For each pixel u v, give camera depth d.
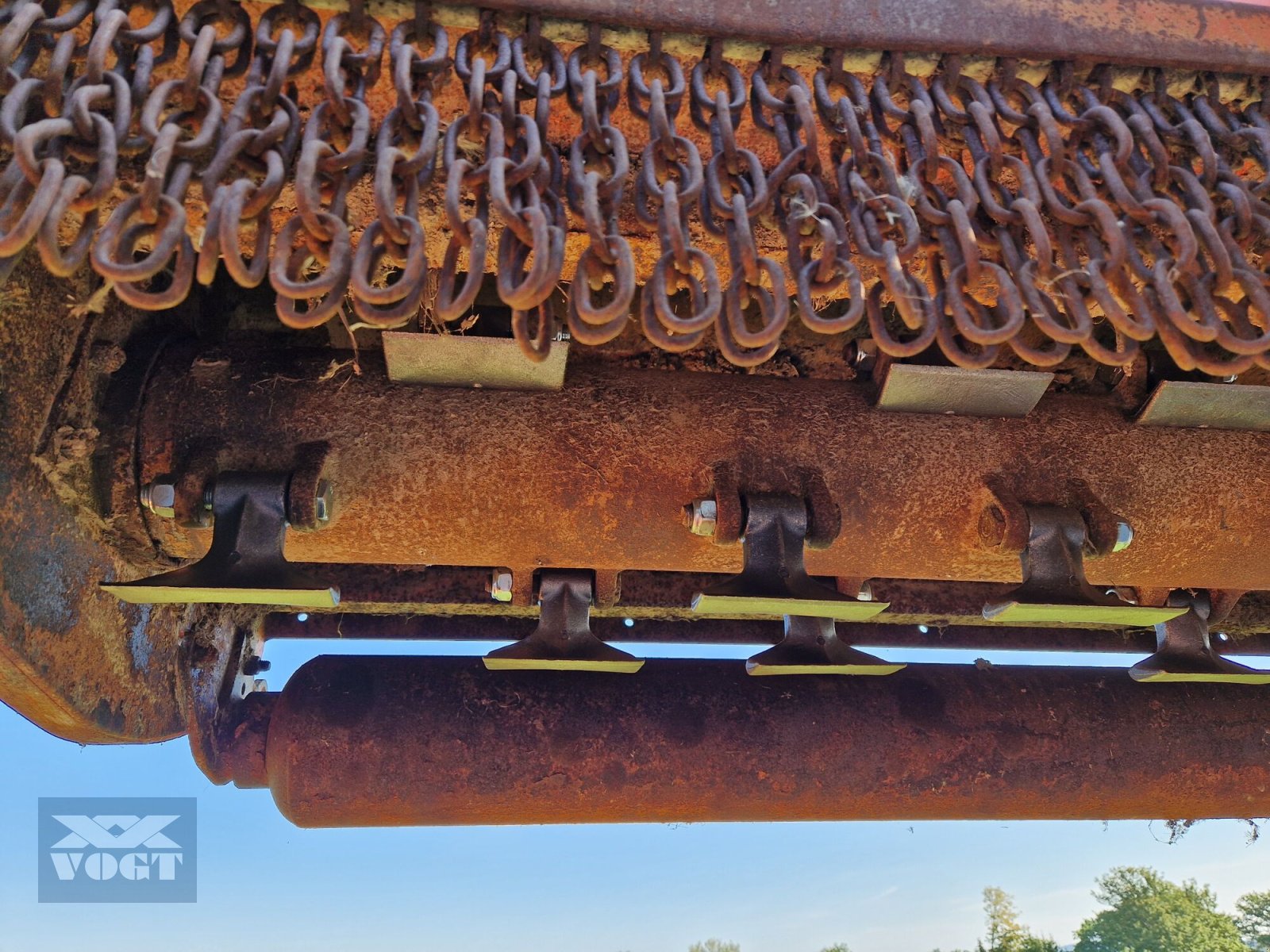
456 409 0.63
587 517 0.64
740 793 0.73
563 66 0.49
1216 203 0.52
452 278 0.42
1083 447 0.68
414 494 0.63
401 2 0.48
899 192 0.46
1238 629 0.88
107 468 0.62
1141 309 0.44
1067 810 0.77
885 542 0.67
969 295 0.46
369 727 0.71
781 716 0.74
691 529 0.63
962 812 0.76
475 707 0.72
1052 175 0.48
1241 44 0.54
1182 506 0.68
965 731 0.76
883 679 0.78
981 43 0.52
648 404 0.65
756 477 0.64
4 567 0.53
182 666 0.75
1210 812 0.79
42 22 0.44
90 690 0.62
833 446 0.66
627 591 0.81
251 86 0.44
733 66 0.50
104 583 0.54
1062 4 0.53
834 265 0.44
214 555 0.57
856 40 0.51
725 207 0.44
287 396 0.63
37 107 0.47
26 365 0.55
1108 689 0.80
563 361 0.62
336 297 0.40
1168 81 0.54
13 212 0.39
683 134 0.57
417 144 0.46
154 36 0.45
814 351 0.73
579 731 0.72
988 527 0.66
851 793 0.74
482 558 0.65
